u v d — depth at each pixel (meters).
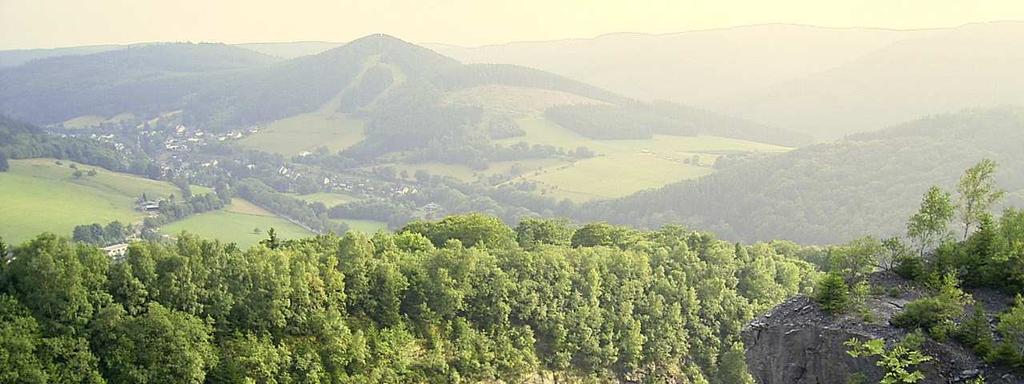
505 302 89.00
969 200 52.31
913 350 38.91
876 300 45.41
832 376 41.69
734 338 101.12
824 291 44.88
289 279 73.56
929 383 37.91
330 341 73.00
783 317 45.41
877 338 40.88
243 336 70.06
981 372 37.66
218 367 66.62
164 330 62.62
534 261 93.25
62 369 58.34
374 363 75.69
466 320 86.75
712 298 102.00
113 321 61.44
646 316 97.12
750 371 45.78
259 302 71.25
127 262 66.06
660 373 95.62
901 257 50.22
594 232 122.94
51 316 59.81
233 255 73.25
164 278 66.31
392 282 81.50
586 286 95.00
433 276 85.12
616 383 92.88
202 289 68.50
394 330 79.69
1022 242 46.25
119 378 61.09
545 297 92.19
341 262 81.00
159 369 62.19
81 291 61.09
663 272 102.75
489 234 108.62
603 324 94.69
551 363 89.88
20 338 56.47
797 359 43.34
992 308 43.69
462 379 81.62
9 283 60.59
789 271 110.62
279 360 68.94
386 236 99.12
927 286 46.69
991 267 46.38
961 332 39.78
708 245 112.50
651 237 124.88
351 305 80.00
